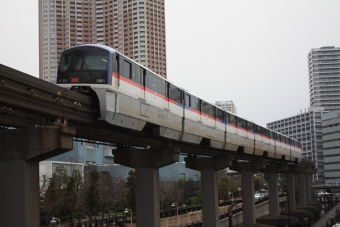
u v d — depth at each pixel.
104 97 29.25
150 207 43.44
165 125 39.50
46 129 25.19
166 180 100.56
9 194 25.09
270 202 92.81
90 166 96.06
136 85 33.91
